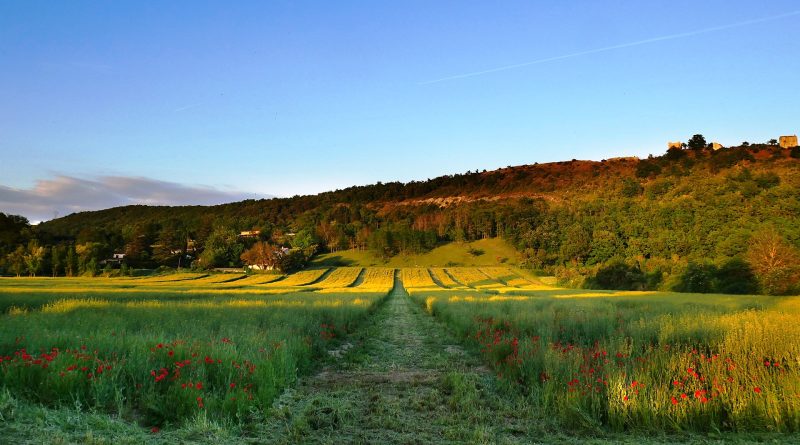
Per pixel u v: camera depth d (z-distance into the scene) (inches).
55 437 221.0
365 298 1565.0
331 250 5915.4
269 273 4323.3
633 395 279.9
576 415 280.4
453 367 474.6
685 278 2539.4
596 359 358.9
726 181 3742.6
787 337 353.7
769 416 265.3
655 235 3467.0
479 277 4128.9
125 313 756.6
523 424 282.2
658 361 344.5
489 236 5974.4
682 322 503.5
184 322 606.2
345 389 378.0
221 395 298.8
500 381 381.1
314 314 820.6
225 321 656.4
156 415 269.0
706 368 314.8
